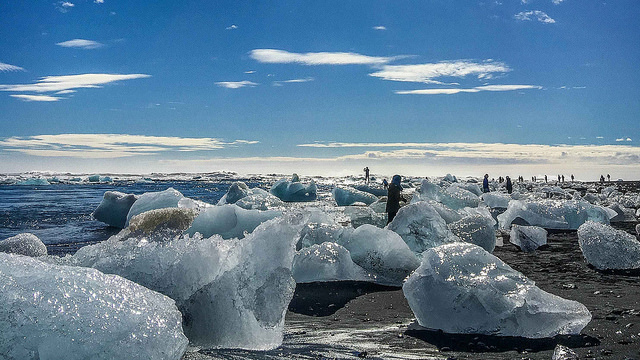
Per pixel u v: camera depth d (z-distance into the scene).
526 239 10.05
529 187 51.50
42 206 23.27
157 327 3.19
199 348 4.14
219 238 4.52
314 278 6.81
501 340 4.34
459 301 4.62
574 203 14.12
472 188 28.55
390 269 6.74
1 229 14.67
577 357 3.72
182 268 4.28
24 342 2.82
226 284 4.26
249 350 4.10
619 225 14.66
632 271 7.60
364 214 13.70
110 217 15.64
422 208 8.45
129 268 4.36
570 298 5.78
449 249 5.03
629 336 4.32
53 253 10.02
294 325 4.93
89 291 3.17
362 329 4.76
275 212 7.74
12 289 2.98
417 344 4.25
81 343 2.89
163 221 10.87
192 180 89.44
